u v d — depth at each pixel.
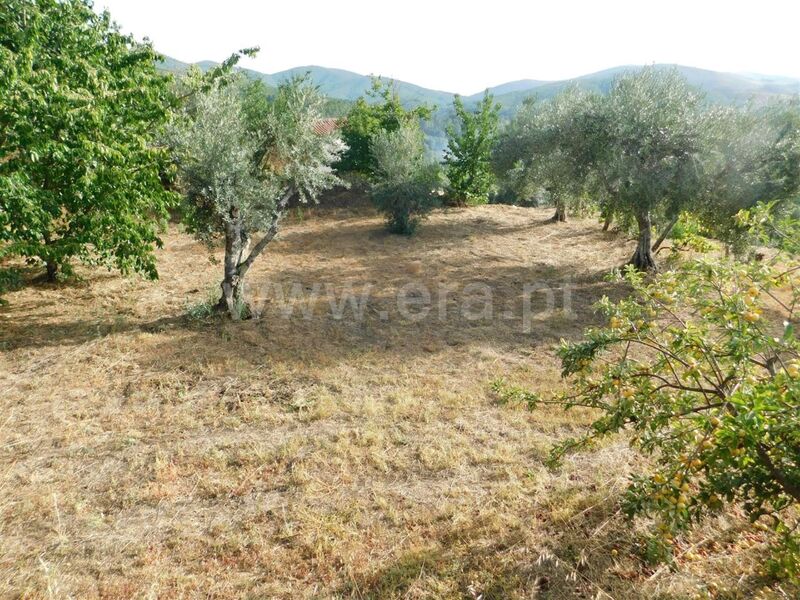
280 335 8.91
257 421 6.27
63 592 3.79
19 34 7.30
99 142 7.50
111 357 7.86
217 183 8.16
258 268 13.29
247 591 3.83
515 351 8.46
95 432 5.94
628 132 11.31
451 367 7.84
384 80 24.84
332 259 14.54
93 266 12.05
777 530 3.20
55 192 7.89
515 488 4.94
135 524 4.54
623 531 4.30
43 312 9.64
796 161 10.52
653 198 11.09
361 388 7.14
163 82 9.00
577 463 5.35
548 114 15.12
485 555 4.12
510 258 14.81
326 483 5.11
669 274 3.41
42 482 5.05
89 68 7.75
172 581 3.92
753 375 3.00
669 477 2.95
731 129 10.89
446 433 5.98
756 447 2.78
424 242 16.77
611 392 3.46
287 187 9.93
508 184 19.55
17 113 6.57
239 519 4.61
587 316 10.09
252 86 16.89
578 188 13.00
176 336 8.74
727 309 2.94
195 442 5.80
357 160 23.39
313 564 4.09
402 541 4.33
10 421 6.07
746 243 10.83
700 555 4.00
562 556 4.10
